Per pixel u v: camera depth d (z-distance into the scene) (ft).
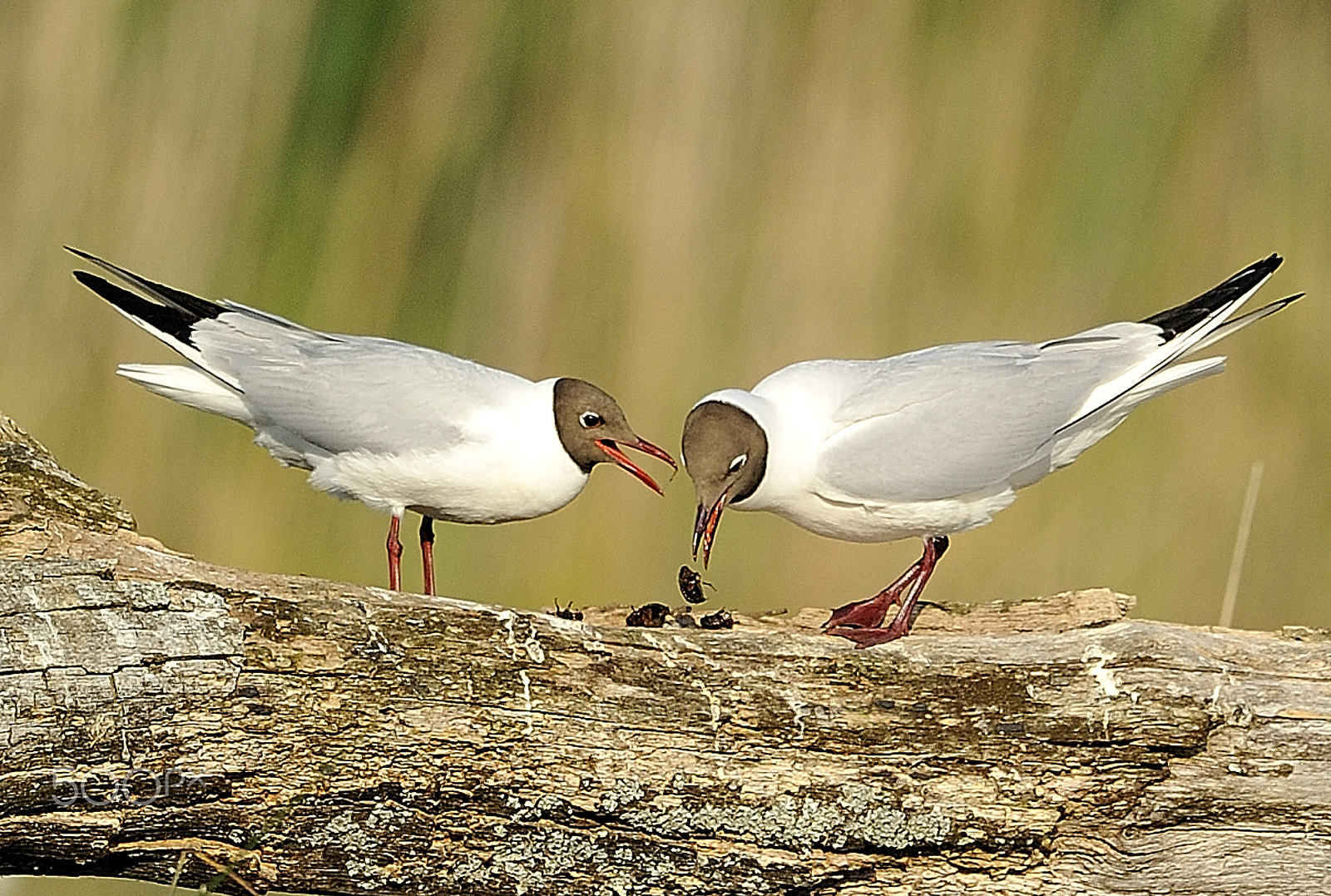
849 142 39.55
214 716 22.00
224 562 36.88
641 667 23.26
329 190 39.99
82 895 30.32
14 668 21.40
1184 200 41.63
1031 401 28.25
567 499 30.25
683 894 23.16
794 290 38.86
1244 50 42.60
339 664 22.52
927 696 23.31
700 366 38.37
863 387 28.73
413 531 37.45
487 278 39.78
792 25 39.88
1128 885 22.89
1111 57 41.14
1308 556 39.04
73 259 38.24
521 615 23.54
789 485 28.43
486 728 22.63
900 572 37.73
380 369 29.58
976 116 40.22
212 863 22.57
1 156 38.50
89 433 37.58
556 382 29.71
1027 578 38.34
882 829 22.75
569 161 39.91
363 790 22.43
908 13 40.19
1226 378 40.14
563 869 23.02
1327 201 41.86
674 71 39.73
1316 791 22.77
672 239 39.01
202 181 39.04
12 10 38.81
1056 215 40.11
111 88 38.83
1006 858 22.97
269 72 39.65
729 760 22.86
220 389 30.63
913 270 39.22
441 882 23.03
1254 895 22.90
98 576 22.27
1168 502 39.11
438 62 40.91
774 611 29.35
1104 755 22.91
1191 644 23.67
